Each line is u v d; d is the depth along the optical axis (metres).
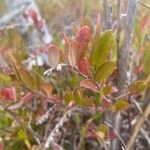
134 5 0.14
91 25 0.19
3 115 0.17
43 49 0.18
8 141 0.17
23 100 0.16
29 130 0.16
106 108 0.15
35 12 0.22
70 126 0.18
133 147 0.17
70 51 0.13
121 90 0.15
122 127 0.18
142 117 0.17
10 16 0.21
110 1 0.14
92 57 0.13
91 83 0.13
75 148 0.17
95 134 0.17
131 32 0.14
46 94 0.16
